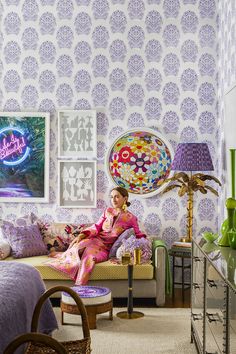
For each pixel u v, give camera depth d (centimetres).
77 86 587
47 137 583
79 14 586
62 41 588
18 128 585
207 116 581
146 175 582
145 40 584
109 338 396
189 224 547
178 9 582
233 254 302
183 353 363
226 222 349
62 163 586
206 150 532
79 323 436
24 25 589
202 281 327
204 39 582
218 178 572
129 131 582
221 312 249
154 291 491
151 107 584
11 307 279
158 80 584
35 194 584
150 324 432
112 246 527
